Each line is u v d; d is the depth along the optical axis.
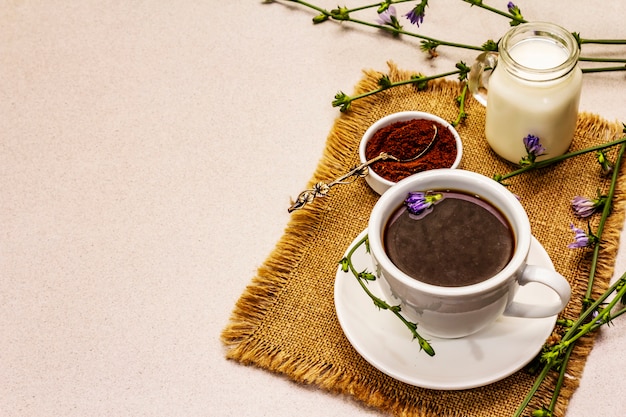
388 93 0.71
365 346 0.55
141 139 0.72
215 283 0.63
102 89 0.76
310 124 0.71
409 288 0.50
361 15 0.79
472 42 0.75
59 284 0.64
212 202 0.67
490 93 0.63
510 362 0.54
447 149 0.64
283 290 0.61
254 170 0.69
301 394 0.58
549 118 0.62
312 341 0.59
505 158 0.66
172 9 0.82
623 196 0.63
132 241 0.66
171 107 0.74
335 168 0.67
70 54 0.79
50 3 0.84
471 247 0.52
